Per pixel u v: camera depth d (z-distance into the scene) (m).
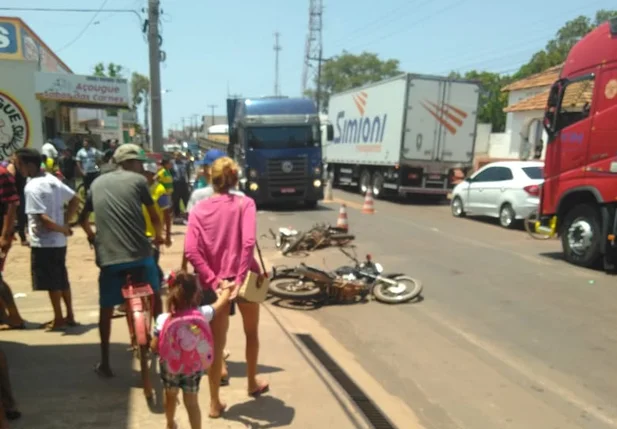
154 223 4.57
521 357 5.38
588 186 9.08
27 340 5.25
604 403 4.39
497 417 4.16
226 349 5.16
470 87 19.19
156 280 4.54
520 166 14.24
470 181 15.80
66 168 13.70
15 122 13.00
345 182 25.14
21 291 7.16
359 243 11.74
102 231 4.27
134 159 4.52
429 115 18.97
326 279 7.31
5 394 3.61
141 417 3.72
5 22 12.98
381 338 6.00
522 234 13.07
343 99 24.75
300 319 6.75
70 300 5.68
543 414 4.21
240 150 18.06
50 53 17.05
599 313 6.76
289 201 18.12
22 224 10.02
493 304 7.18
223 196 3.80
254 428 3.66
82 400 3.96
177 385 3.31
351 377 4.88
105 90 14.12
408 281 7.70
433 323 6.47
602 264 9.56
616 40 8.80
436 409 4.29
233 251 3.69
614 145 8.66
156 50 17.47
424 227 14.05
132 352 4.90
